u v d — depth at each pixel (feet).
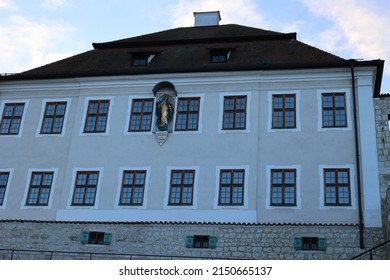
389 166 82.69
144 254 83.05
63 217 88.63
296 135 87.10
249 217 83.10
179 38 109.81
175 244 82.84
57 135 95.09
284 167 85.46
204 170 87.51
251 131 88.58
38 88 99.40
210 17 121.39
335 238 79.36
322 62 89.35
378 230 78.89
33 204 90.68
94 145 92.84
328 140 85.87
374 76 90.43
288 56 95.81
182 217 84.94
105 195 88.94
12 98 99.60
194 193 86.28
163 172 88.63
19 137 96.27
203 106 91.76
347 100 87.81
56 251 83.66
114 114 94.53
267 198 83.97
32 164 93.81
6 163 94.63
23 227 88.43
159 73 94.84
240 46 102.53
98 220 87.25
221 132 89.40
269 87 91.09
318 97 88.89
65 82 98.68
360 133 85.15
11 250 85.40
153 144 90.89
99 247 84.94
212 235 82.43
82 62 105.81
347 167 83.71
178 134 90.53
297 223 81.25
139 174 89.45
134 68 99.25
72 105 97.04
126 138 92.22
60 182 91.45
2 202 91.76
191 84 93.56
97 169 91.15
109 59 105.29
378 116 86.07
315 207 82.17
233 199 84.94
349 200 81.76
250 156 87.04
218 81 92.84
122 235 84.99
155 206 86.58
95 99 96.32
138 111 93.91
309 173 84.43
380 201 80.59
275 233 80.94
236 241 81.51
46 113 97.35
